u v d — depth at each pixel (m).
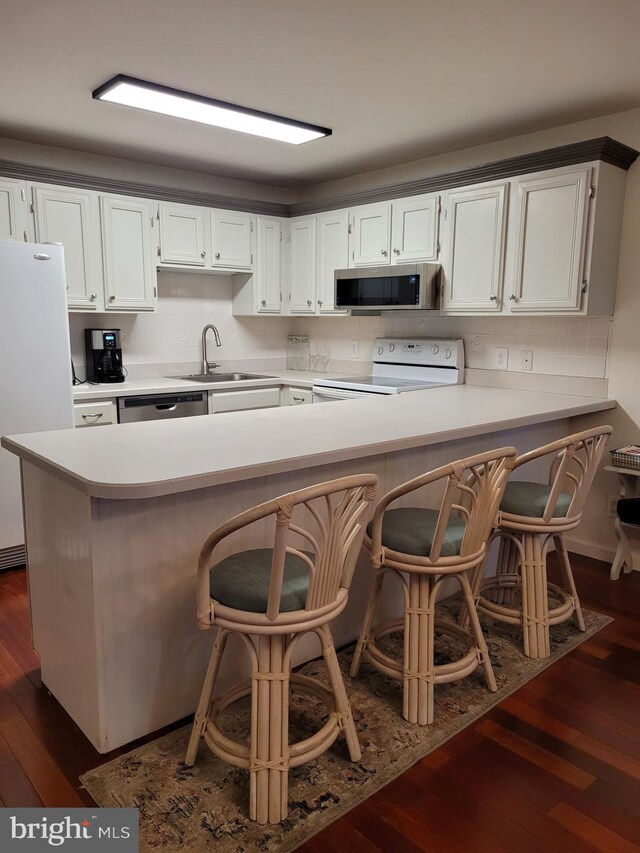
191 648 1.90
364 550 2.39
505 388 3.63
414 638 1.94
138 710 1.82
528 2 2.00
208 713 1.73
